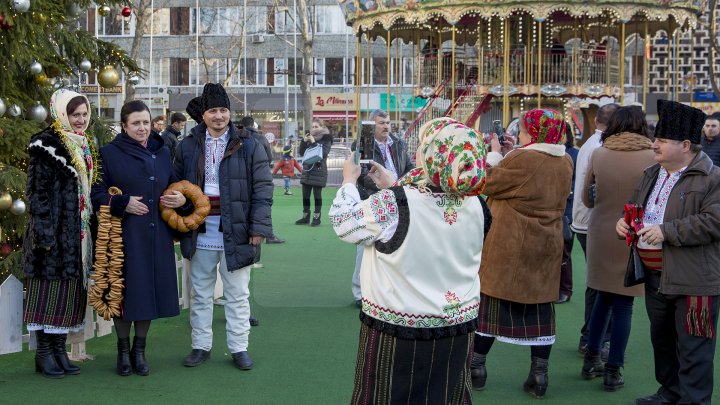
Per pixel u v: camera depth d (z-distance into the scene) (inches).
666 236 195.6
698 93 1386.6
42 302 234.1
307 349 275.0
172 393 227.6
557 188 223.3
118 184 240.5
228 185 247.6
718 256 198.1
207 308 256.7
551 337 225.8
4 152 325.4
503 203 224.4
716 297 198.5
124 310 236.8
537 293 221.5
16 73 339.6
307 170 609.6
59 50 372.5
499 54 807.7
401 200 144.6
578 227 293.9
